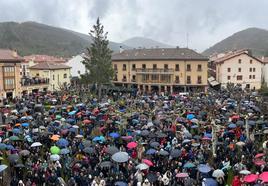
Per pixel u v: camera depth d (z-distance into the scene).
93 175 22.58
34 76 93.88
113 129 34.78
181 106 50.06
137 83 97.56
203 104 51.81
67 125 34.59
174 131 33.03
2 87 73.00
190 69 91.38
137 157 26.41
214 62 110.62
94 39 87.75
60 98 59.19
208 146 29.23
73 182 21.50
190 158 25.09
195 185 20.62
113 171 22.78
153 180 21.31
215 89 95.31
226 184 21.45
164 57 93.69
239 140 30.70
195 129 34.53
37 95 64.06
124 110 47.19
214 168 24.09
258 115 42.62
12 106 52.56
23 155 25.77
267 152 27.53
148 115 43.00
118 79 101.25
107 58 86.94
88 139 30.42
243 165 23.67
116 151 25.45
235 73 99.50
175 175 21.42
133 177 21.64
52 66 96.38
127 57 99.81
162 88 94.50
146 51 100.56
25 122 38.16
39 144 27.52
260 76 99.94
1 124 39.31
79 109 45.38
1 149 27.22
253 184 20.36
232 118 38.97
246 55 99.06
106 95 73.56
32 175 22.58
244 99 59.59
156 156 25.52
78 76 111.38
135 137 31.16
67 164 24.72
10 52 78.62
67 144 27.92
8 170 26.38
